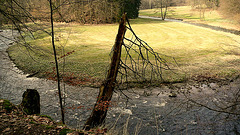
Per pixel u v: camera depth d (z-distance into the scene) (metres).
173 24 47.09
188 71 14.09
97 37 29.58
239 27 38.34
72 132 3.85
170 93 10.73
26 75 13.56
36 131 3.70
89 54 19.16
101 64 15.66
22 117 4.27
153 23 49.53
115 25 42.06
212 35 29.95
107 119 7.89
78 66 15.10
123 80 12.36
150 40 27.28
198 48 21.61
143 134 6.93
